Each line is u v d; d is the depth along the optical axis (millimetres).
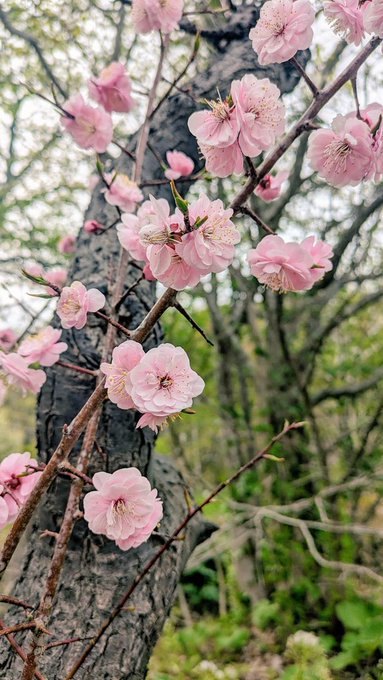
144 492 249
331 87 265
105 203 480
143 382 233
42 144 1024
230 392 1158
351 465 1001
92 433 310
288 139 267
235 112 240
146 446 396
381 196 911
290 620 902
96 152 387
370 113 270
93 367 383
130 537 257
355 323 1276
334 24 269
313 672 606
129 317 401
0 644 333
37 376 305
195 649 912
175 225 221
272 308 979
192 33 526
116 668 321
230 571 1086
